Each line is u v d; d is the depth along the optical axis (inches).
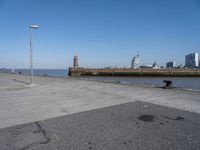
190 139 180.9
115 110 291.3
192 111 279.3
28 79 1076.5
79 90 538.6
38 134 198.5
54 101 376.5
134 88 565.6
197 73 3051.2
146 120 238.8
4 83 806.5
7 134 199.6
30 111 296.8
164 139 181.6
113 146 168.9
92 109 300.7
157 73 3011.8
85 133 199.3
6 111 299.1
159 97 398.3
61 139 185.2
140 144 171.8
